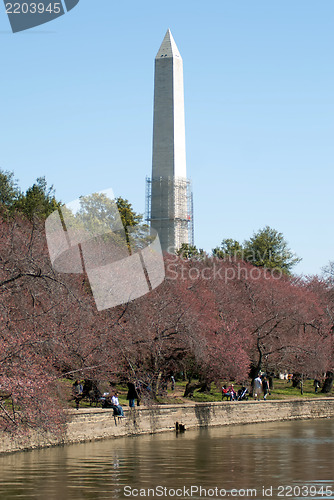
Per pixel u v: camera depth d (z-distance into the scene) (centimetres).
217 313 6091
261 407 5650
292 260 11575
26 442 3397
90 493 2369
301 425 5306
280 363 6506
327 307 7362
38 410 3152
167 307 5012
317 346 6538
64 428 3569
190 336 4903
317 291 7969
